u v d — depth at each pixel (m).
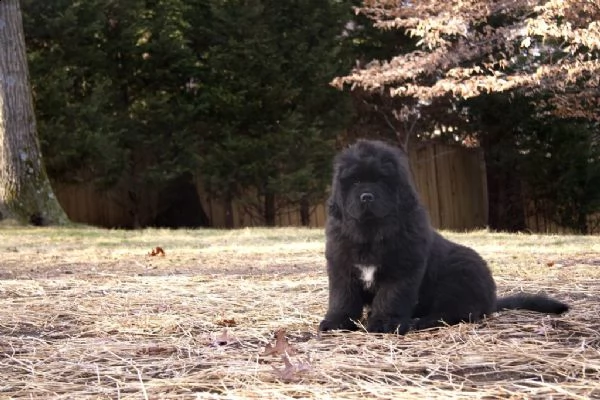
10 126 14.48
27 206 14.52
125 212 19.08
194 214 19.28
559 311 4.61
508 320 4.44
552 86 14.08
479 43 14.69
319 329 4.34
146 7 18.19
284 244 10.48
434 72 16.19
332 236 4.43
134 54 17.41
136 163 17.91
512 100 19.67
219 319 4.73
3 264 8.36
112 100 17.61
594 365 3.26
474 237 11.65
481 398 2.86
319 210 20.31
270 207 18.56
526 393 2.91
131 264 8.21
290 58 18.34
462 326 4.23
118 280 6.64
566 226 21.17
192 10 18.05
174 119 17.44
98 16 16.56
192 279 6.62
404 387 3.02
